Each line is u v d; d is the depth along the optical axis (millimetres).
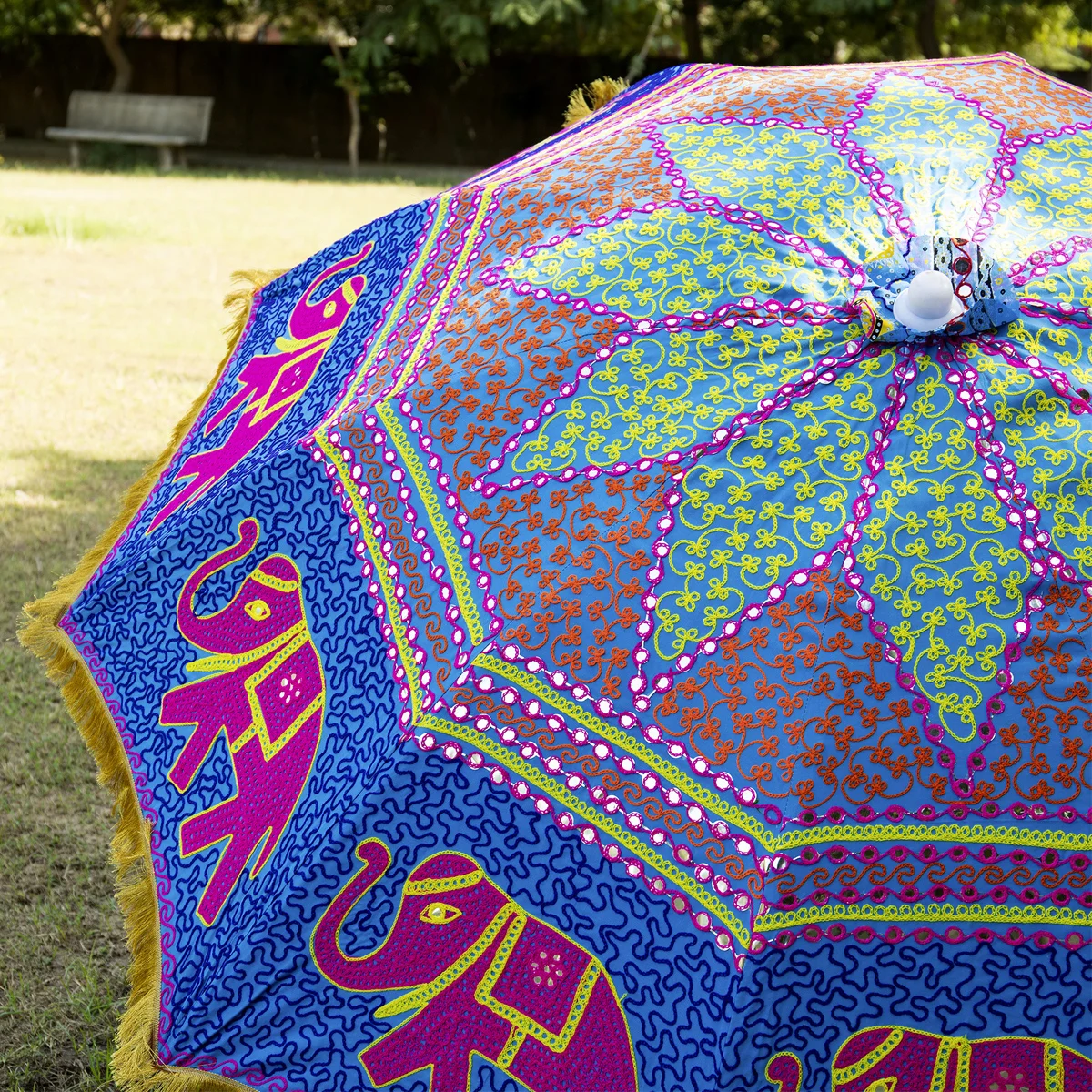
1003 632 1560
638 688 1581
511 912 1596
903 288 1702
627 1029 1551
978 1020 1538
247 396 2340
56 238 11859
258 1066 1643
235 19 24625
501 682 1608
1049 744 1545
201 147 24656
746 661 1561
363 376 2006
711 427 1663
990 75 2174
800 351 1703
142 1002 1748
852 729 1531
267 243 12438
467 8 20984
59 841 3203
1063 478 1619
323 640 1808
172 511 2184
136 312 9070
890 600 1562
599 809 1575
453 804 1604
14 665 4105
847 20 21141
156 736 1962
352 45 23859
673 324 1754
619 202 1943
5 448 5984
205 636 1974
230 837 1783
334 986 1632
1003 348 1700
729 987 1496
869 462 1622
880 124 1979
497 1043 1600
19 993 2648
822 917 1516
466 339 1868
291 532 1900
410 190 18906
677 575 1601
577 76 23625
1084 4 20312
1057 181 1917
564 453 1704
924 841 1525
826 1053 1526
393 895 1613
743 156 1956
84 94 21578
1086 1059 1547
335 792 1661
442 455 1778
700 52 18234
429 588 1720
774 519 1605
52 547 4883
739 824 1527
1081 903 1544
